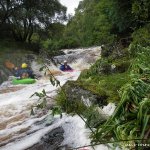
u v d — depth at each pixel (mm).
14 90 10188
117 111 3449
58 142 4152
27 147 4215
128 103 3432
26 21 24422
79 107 4773
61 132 4352
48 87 9969
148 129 3014
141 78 3863
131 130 3082
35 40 27156
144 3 10008
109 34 18047
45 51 4895
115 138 3193
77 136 4062
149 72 4094
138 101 3387
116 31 17453
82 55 19203
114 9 14062
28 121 5281
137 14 10453
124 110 3408
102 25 19047
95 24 23516
